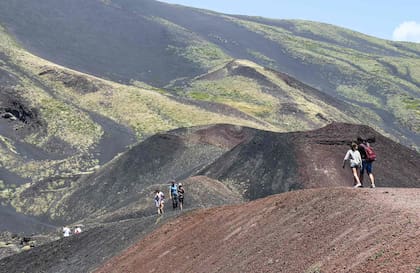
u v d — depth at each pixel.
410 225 14.77
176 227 30.89
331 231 17.55
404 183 52.34
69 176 90.44
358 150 22.23
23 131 116.00
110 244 35.53
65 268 36.16
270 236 20.64
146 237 32.28
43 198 83.44
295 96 166.00
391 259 13.23
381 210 17.03
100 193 78.81
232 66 188.88
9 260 40.59
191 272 23.31
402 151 57.72
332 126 60.84
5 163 100.69
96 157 108.94
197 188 52.50
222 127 93.12
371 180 21.72
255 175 57.50
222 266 21.17
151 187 60.22
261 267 18.34
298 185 53.38
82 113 124.19
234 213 26.55
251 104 155.62
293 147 58.12
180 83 190.38
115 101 133.12
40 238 57.31
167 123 125.31
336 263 14.91
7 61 141.88
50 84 137.12
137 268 28.64
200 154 83.75
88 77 141.62
